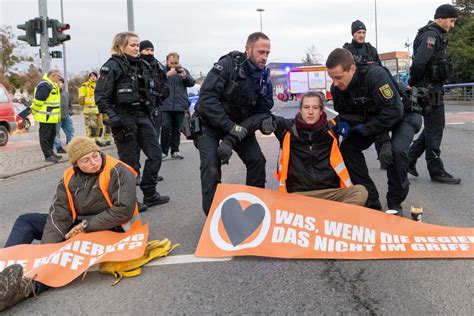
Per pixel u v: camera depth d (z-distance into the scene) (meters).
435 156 6.12
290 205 4.06
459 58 28.20
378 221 3.93
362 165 4.73
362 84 4.35
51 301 3.20
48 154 10.48
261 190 4.17
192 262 3.77
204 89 4.27
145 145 5.61
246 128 4.36
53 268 3.42
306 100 4.16
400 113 4.27
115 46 5.32
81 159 3.70
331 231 3.89
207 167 4.44
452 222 4.49
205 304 3.06
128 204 3.79
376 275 3.38
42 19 12.21
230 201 4.10
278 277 3.42
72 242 3.64
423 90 5.23
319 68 32.66
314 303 3.01
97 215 3.78
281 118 4.47
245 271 3.55
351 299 3.04
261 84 4.40
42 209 6.21
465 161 7.72
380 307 2.92
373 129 4.38
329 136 4.27
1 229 5.29
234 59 4.30
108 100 5.16
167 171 8.30
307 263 3.65
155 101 5.85
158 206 5.74
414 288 3.15
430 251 3.66
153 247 3.95
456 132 11.75
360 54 6.72
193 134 4.55
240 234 3.92
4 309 3.10
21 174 9.16
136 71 5.36
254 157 4.61
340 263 3.62
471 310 2.83
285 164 4.32
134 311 3.01
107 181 3.80
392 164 4.50
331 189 4.32
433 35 5.68
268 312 2.91
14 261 3.57
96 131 12.78
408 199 5.39
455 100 25.25
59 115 10.40
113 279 3.53
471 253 3.61
